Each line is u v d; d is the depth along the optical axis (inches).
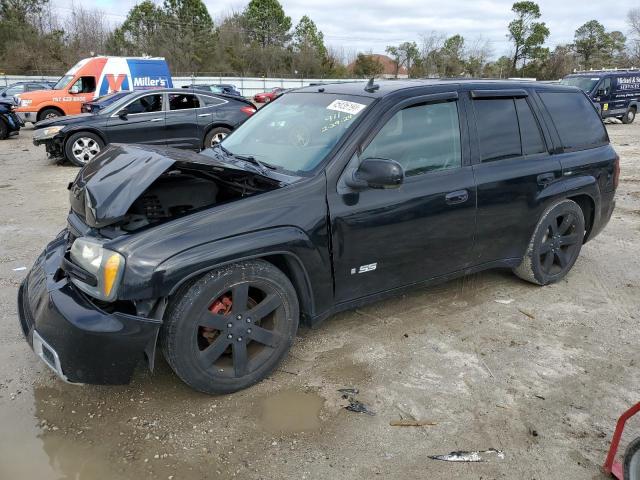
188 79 1895.9
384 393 120.3
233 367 116.3
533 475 97.2
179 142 442.9
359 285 132.5
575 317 160.9
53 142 415.5
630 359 137.7
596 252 224.7
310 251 118.6
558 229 177.9
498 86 159.0
